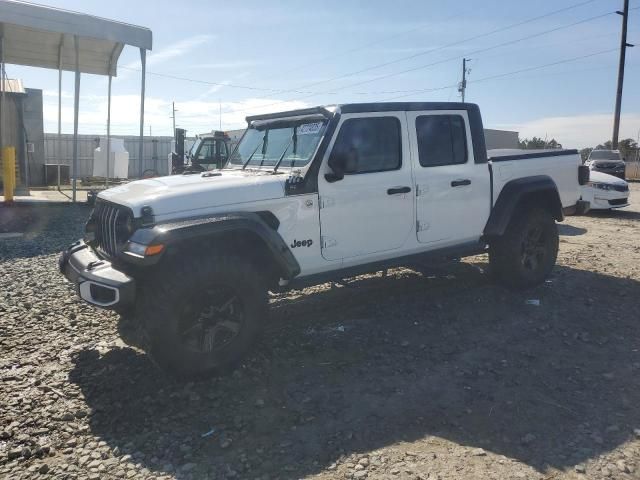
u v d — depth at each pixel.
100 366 4.25
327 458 3.05
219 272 3.94
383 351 4.55
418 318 5.34
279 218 4.40
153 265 3.76
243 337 4.11
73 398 3.75
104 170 22.27
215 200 4.15
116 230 4.16
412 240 5.22
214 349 3.99
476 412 3.56
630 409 3.60
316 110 4.85
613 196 12.85
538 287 6.33
